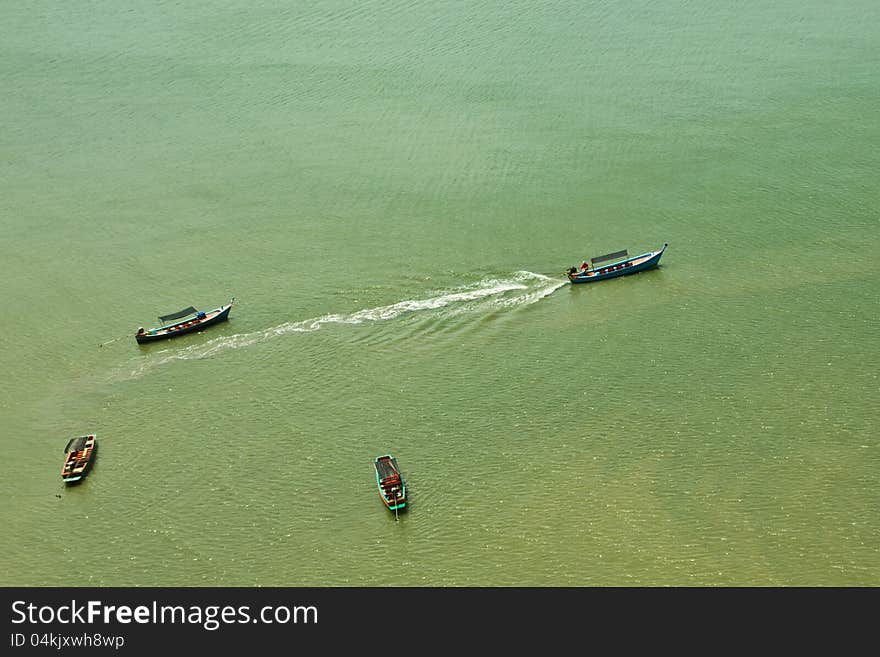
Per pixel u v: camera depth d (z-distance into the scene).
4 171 164.62
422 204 148.12
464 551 86.56
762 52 198.12
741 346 111.44
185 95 191.00
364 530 89.50
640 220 140.25
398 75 195.62
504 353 113.69
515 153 161.88
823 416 99.56
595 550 85.69
